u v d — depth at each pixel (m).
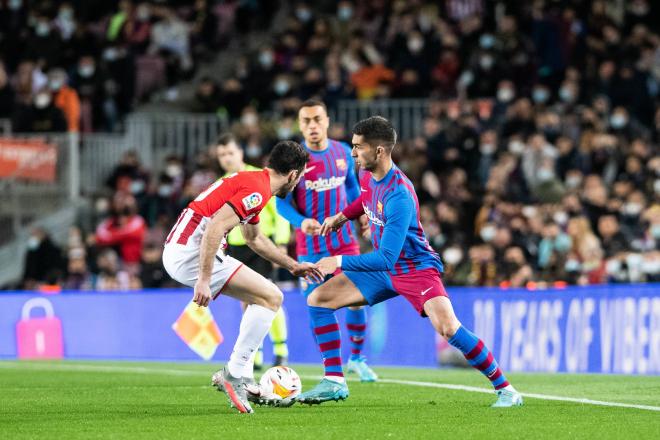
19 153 61.53
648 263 42.91
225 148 34.88
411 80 61.25
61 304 49.06
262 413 23.73
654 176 49.47
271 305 23.86
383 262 23.61
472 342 24.33
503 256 45.59
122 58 67.50
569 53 60.91
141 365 42.09
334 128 53.00
